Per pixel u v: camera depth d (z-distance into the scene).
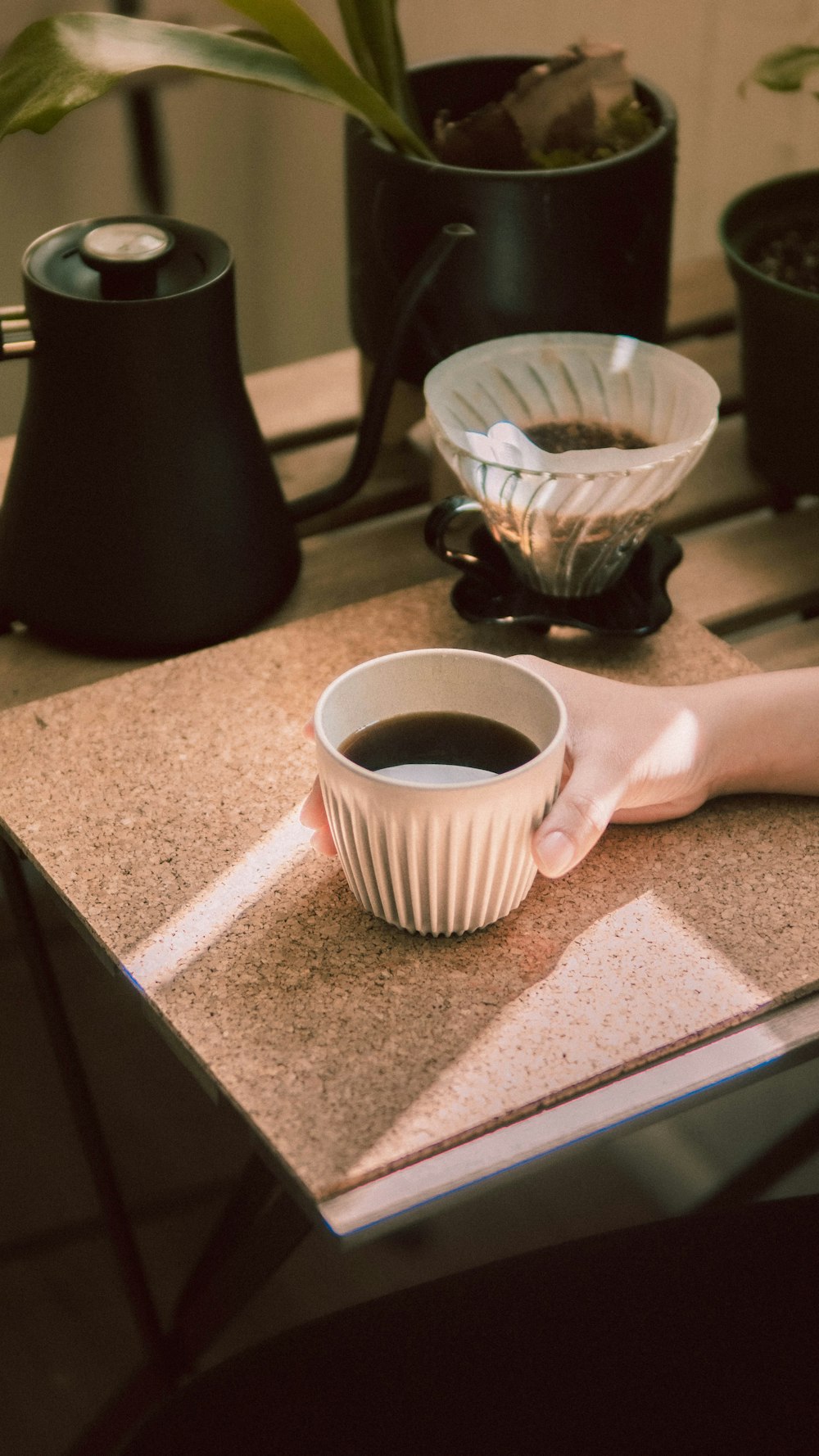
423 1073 0.82
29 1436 1.17
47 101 0.94
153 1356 1.11
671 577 1.07
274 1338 0.92
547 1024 0.83
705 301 1.26
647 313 1.08
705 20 1.38
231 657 0.98
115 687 0.96
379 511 1.12
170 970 0.85
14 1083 1.36
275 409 1.18
